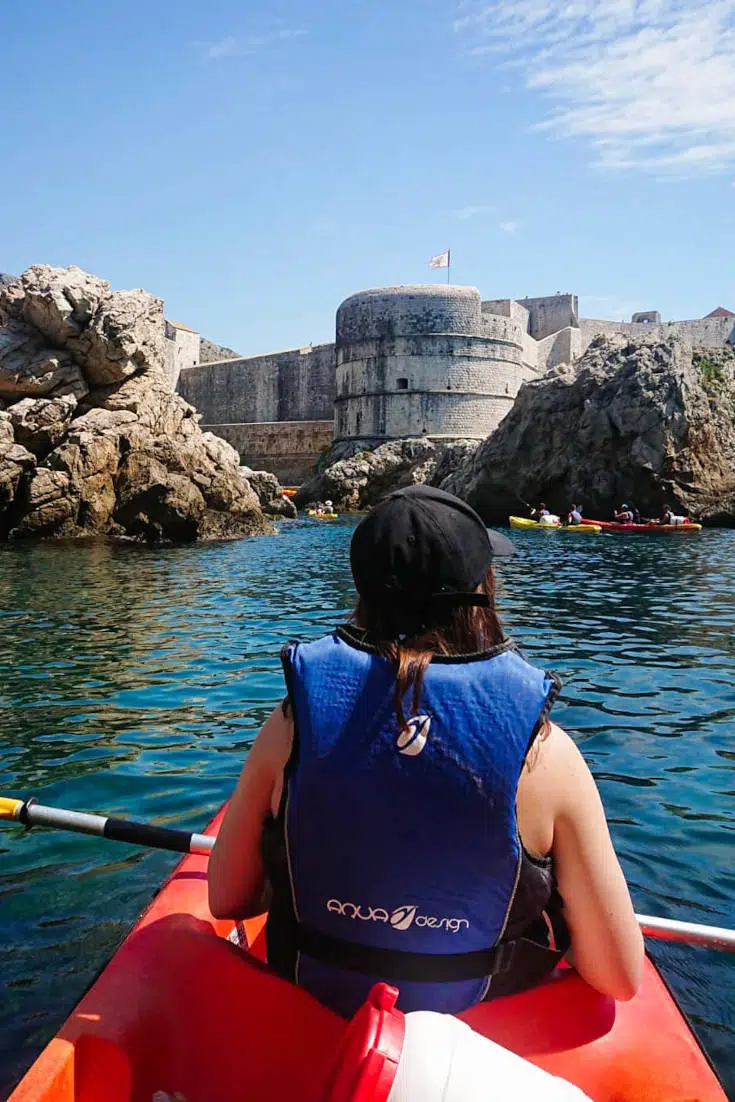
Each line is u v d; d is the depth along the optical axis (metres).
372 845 1.88
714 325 60.81
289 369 73.44
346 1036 1.65
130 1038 2.02
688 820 5.26
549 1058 2.01
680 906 4.23
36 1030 3.18
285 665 2.05
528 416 43.03
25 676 8.71
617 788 5.79
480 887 1.90
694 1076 2.05
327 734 1.92
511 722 1.87
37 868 4.48
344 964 1.99
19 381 25.92
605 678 8.93
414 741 1.86
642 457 38.97
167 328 80.19
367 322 62.22
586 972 2.07
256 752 2.11
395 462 58.59
